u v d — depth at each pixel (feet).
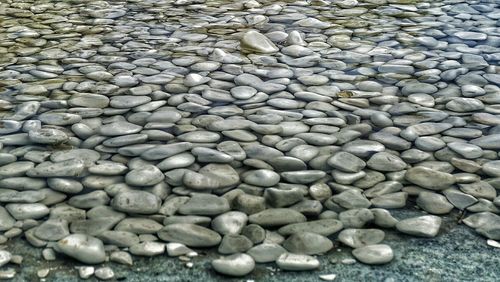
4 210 4.39
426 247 4.15
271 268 4.01
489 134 5.16
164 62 6.40
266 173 4.67
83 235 4.16
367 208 4.42
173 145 4.96
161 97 5.72
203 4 8.39
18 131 5.20
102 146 5.02
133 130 5.19
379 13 7.85
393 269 4.00
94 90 5.83
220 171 4.72
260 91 5.82
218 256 4.09
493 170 4.73
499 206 4.42
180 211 4.37
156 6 8.33
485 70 6.13
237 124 5.27
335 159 4.80
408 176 4.68
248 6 8.25
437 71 6.12
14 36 7.09
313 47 6.72
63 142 5.07
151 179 4.60
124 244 4.15
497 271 3.98
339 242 4.18
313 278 3.95
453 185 4.62
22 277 3.95
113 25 7.50
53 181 4.62
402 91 5.80
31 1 8.65
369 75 6.10
